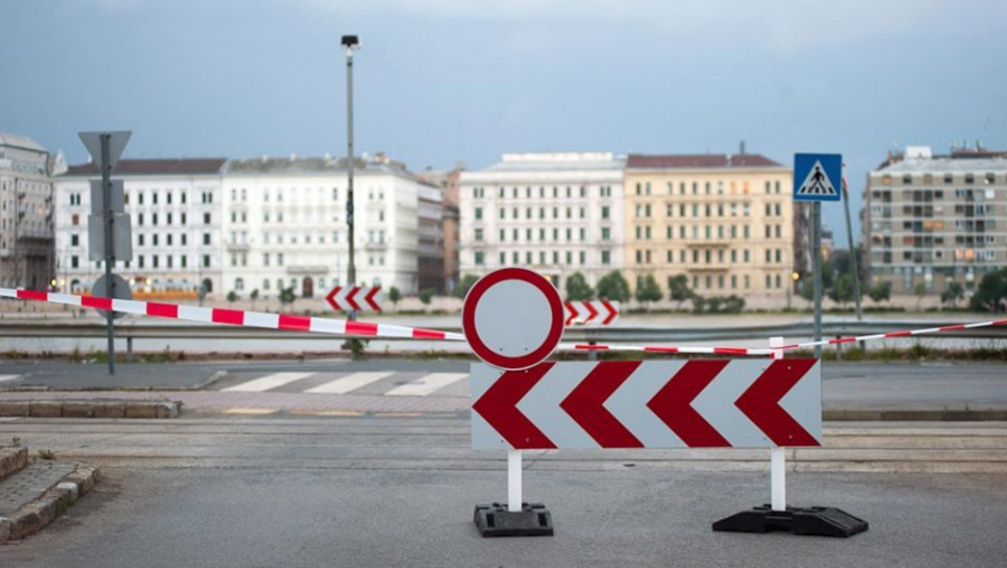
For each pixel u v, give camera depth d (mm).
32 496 10969
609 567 8992
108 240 24922
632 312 165000
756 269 181125
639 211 182625
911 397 21875
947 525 10500
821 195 21016
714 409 10227
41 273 191125
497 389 10242
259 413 20094
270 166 187250
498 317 10203
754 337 37688
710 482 12859
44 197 192625
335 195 183875
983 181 140125
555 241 182625
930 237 160250
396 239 185375
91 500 11734
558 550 9578
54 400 20031
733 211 181750
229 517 10953
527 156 190000
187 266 185000
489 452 15156
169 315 13023
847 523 10195
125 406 19484
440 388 24234
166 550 9609
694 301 161125
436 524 10641
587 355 35531
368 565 9109
